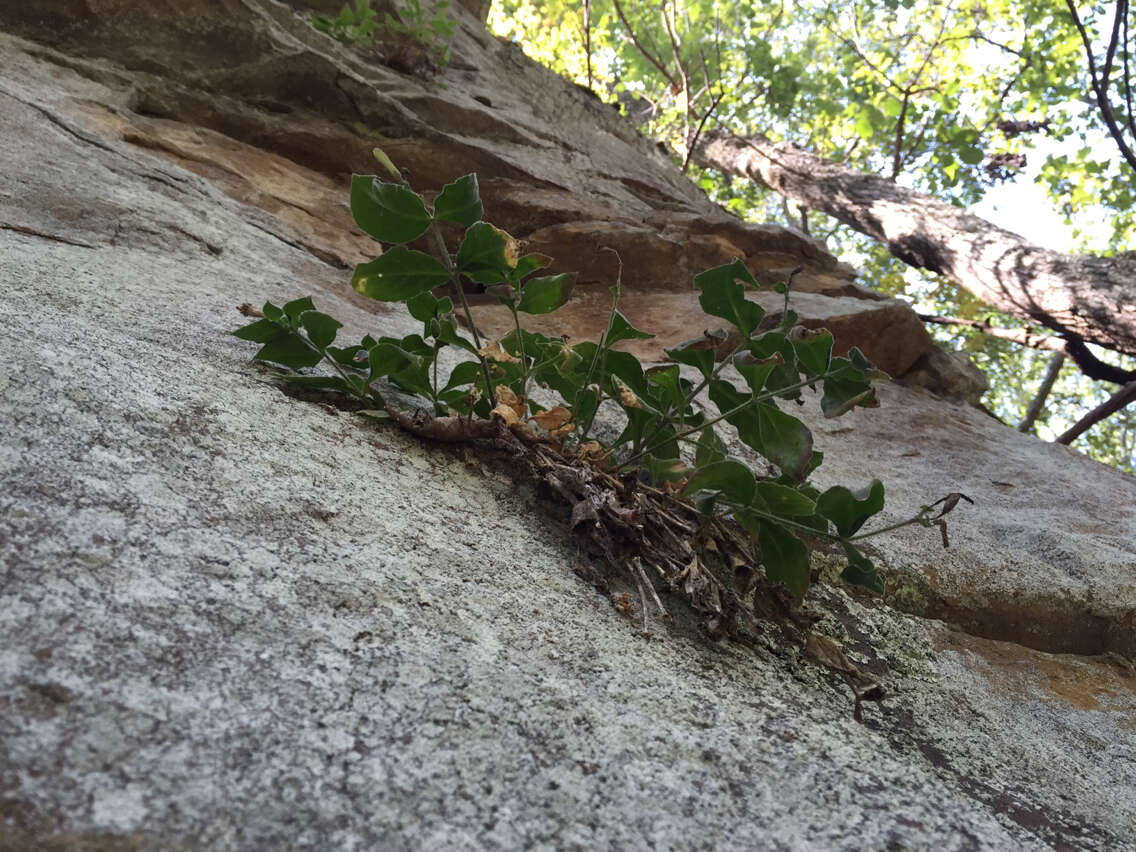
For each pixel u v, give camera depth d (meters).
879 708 0.41
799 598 0.43
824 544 0.58
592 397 0.53
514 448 0.51
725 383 0.49
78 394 0.36
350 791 0.22
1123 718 0.50
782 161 2.85
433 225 0.46
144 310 0.56
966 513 0.76
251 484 0.36
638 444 0.52
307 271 0.90
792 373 0.48
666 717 0.30
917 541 0.64
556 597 0.38
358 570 0.33
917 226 2.26
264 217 0.99
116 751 0.20
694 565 0.43
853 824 0.27
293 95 1.27
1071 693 0.52
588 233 1.26
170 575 0.27
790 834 0.25
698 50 3.03
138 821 0.19
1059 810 0.36
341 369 0.53
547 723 0.27
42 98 0.98
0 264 0.53
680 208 1.63
